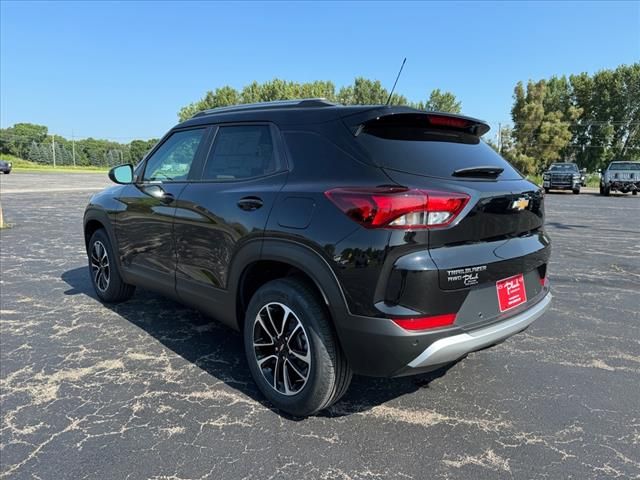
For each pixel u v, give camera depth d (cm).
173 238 329
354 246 213
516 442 237
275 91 5238
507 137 5038
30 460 220
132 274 394
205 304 312
